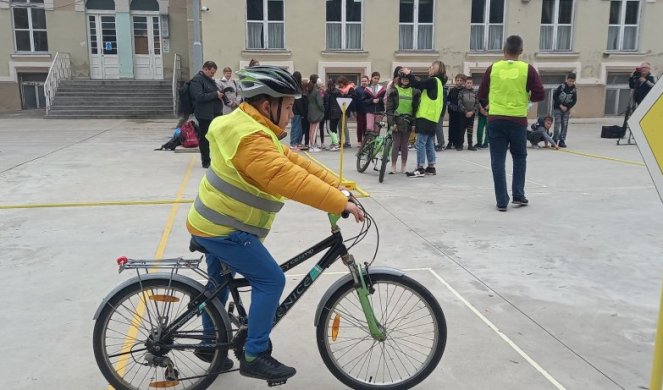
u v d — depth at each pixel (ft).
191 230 9.14
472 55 67.62
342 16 65.57
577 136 51.03
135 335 10.89
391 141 28.09
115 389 9.56
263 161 8.36
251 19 63.98
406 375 10.23
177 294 9.66
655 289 14.33
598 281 14.85
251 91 8.63
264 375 9.23
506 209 22.24
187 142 38.68
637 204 23.16
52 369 10.49
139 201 23.52
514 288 14.33
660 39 71.00
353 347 11.14
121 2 74.49
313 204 8.62
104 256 16.65
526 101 21.59
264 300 9.09
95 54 75.36
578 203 23.38
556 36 69.62
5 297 13.66
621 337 11.82
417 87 29.09
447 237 18.61
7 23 72.02
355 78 67.10
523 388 9.96
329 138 49.52
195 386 9.68
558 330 12.10
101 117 66.80
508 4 67.56
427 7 66.80
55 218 20.85
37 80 74.28
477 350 11.22
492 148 21.99
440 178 29.40
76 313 12.82
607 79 71.61
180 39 76.18
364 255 16.67
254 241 8.99
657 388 8.23
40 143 43.14
